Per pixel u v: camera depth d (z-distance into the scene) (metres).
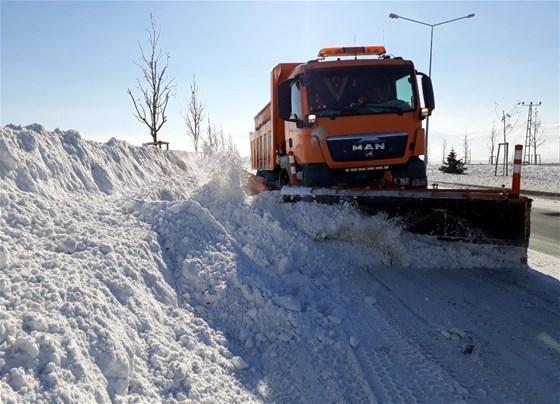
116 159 7.19
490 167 42.44
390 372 3.27
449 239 5.95
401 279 5.39
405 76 6.88
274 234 5.65
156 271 4.09
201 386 2.95
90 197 5.43
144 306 3.49
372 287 5.10
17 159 4.52
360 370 3.29
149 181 7.78
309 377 3.25
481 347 3.63
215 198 6.25
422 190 5.93
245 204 6.19
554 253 7.40
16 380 2.27
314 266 5.51
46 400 2.24
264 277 4.76
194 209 5.27
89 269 3.50
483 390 3.01
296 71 7.06
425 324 4.09
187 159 11.46
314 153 6.59
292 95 7.41
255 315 4.06
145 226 4.77
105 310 3.09
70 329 2.73
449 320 4.18
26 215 3.91
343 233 5.96
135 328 3.23
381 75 6.80
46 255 3.46
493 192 5.85
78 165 5.79
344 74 6.74
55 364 2.44
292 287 4.82
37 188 4.53
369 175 6.71
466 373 3.23
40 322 2.63
